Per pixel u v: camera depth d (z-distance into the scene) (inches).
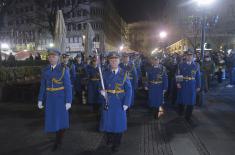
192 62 347.9
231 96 524.1
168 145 252.7
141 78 546.9
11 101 471.2
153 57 360.8
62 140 265.7
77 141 263.6
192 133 289.6
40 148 245.6
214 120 345.1
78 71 463.5
